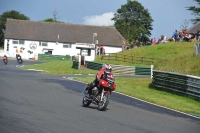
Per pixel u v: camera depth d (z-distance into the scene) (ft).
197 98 76.07
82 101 59.11
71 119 41.16
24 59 293.43
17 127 34.42
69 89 77.15
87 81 99.91
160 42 230.68
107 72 49.83
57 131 34.12
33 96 60.44
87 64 171.01
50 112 44.88
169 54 197.47
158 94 81.97
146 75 150.10
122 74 152.66
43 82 89.92
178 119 50.44
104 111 50.34
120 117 46.26
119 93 78.13
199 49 128.06
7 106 46.98
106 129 37.17
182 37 218.18
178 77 83.56
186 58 126.41
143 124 42.73
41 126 35.78
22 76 106.73
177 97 79.15
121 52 217.15
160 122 45.85
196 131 41.93
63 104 53.57
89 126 37.91
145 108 58.59
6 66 167.32
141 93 81.41
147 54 205.57
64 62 231.91
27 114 42.04
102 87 50.06
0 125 34.76
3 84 77.15
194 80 77.87
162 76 89.51
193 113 58.85
